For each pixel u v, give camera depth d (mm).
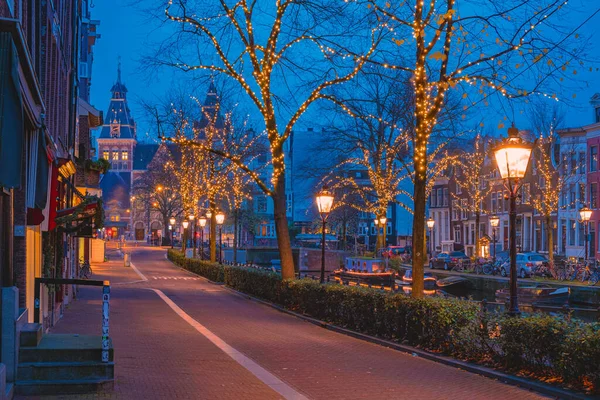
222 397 10352
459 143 62750
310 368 13266
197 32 24984
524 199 64312
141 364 12906
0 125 7344
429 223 55094
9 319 9898
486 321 13531
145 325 19578
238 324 20938
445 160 46875
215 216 48219
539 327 12000
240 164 26891
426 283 44219
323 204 23359
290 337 18156
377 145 45750
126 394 10219
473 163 62625
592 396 10586
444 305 15055
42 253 16094
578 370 11023
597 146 54781
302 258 81938
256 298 30047
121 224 69438
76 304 25531
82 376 10383
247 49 25375
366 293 18719
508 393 11211
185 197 58188
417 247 17219
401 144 44656
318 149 48875
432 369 13516
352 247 90375
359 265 49094
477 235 61000
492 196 70312
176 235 119250
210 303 28234
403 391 11250
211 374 12195
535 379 11906
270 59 25000
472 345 13922
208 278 44906
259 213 106000
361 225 99000
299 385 11547
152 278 45781
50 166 15914
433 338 15352
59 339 11477
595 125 54594
